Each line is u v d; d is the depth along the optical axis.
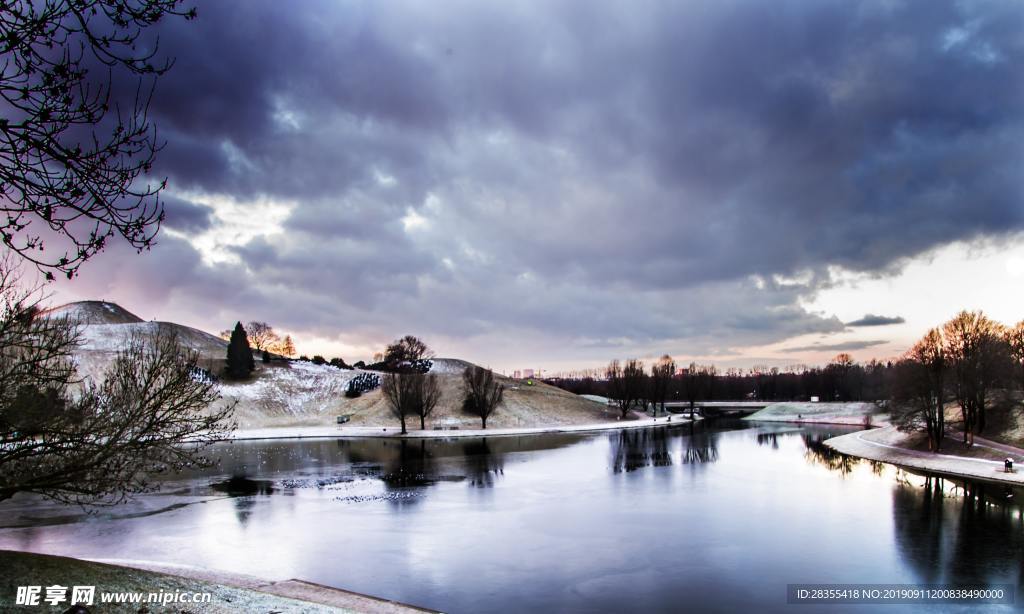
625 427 121.81
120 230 10.30
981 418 78.19
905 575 28.64
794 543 33.81
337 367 154.75
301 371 138.25
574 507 42.59
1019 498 47.06
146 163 10.68
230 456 71.94
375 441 91.62
